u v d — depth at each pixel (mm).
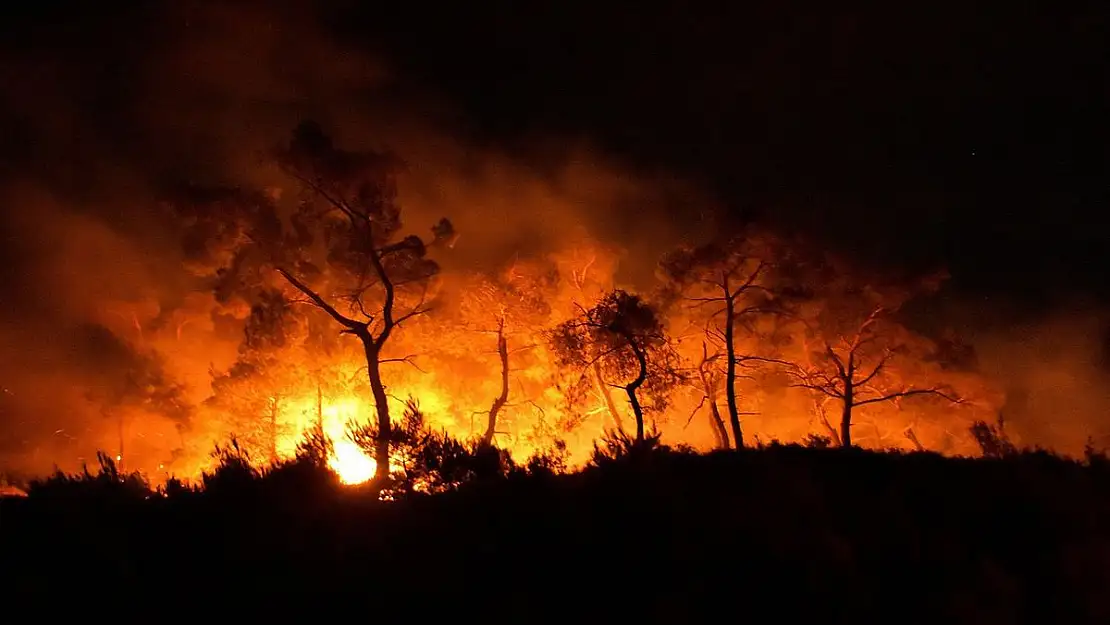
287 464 15078
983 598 9539
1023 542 11203
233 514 12938
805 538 10578
